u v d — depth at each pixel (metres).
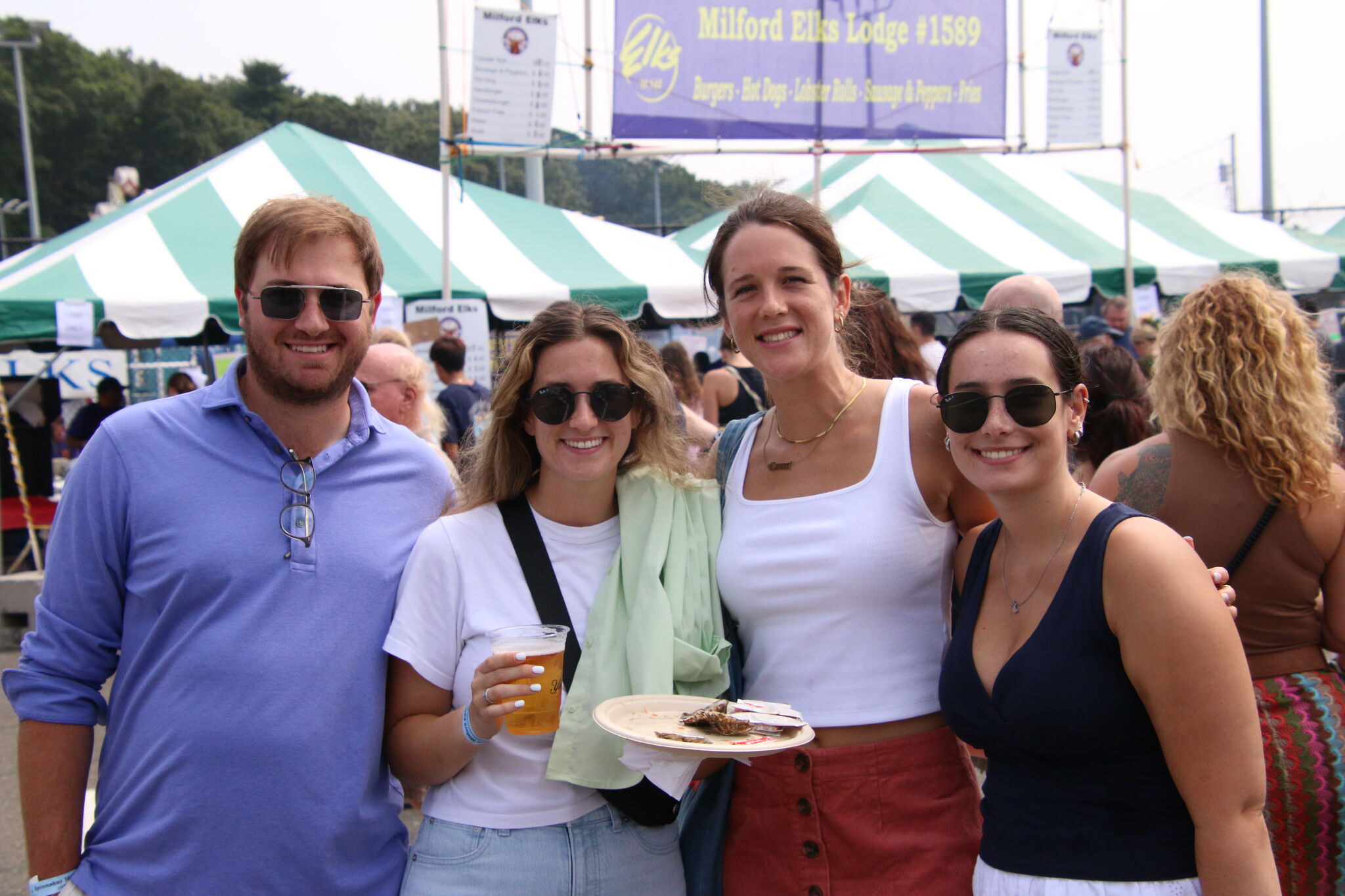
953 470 2.01
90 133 51.50
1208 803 1.49
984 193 11.91
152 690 1.79
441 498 2.13
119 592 1.85
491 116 7.01
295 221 1.86
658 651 1.90
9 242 19.98
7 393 13.47
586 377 1.94
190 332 7.54
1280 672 2.06
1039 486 1.65
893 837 1.92
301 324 1.83
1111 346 3.09
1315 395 2.04
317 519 1.90
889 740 1.96
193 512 1.81
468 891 1.83
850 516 1.99
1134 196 12.45
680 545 2.05
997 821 1.71
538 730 1.80
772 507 2.08
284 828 1.76
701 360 11.84
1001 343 1.64
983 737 1.73
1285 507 2.03
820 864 1.94
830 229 2.08
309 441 1.96
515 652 1.76
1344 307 12.05
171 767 1.74
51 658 1.79
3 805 4.18
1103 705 1.56
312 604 1.84
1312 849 1.98
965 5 8.11
